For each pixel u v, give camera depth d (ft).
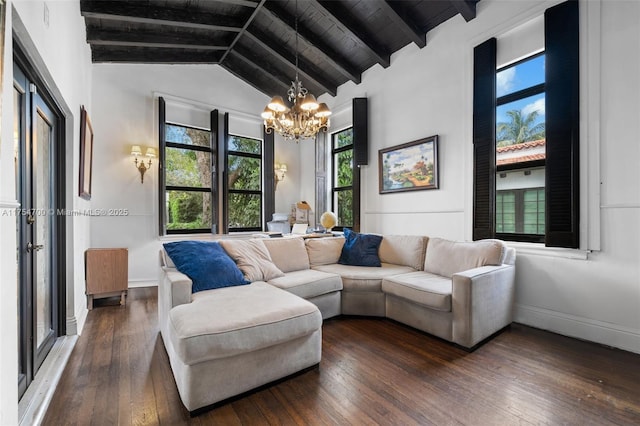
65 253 8.25
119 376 6.32
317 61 15.94
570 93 8.25
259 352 5.77
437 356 7.25
